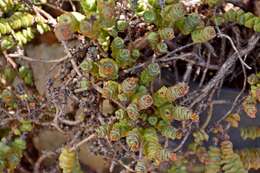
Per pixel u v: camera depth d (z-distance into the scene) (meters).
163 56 0.54
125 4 0.52
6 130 0.62
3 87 0.58
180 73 0.56
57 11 0.58
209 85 0.53
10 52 0.58
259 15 0.54
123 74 0.52
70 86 0.54
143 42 0.52
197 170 0.57
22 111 0.57
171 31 0.49
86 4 0.49
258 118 0.57
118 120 0.52
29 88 0.60
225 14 0.52
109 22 0.48
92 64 0.50
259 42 0.55
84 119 0.55
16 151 0.57
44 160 0.67
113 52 0.51
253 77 0.51
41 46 0.60
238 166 0.53
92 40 0.51
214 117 0.56
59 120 0.57
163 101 0.50
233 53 0.54
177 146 0.55
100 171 0.63
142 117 0.51
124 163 0.58
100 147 0.56
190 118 0.50
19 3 0.56
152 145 0.50
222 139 0.54
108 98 0.50
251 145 0.58
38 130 0.64
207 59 0.54
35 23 0.56
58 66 0.59
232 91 0.56
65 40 0.51
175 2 0.51
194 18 0.49
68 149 0.56
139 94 0.50
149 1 0.51
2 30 0.53
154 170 0.57
